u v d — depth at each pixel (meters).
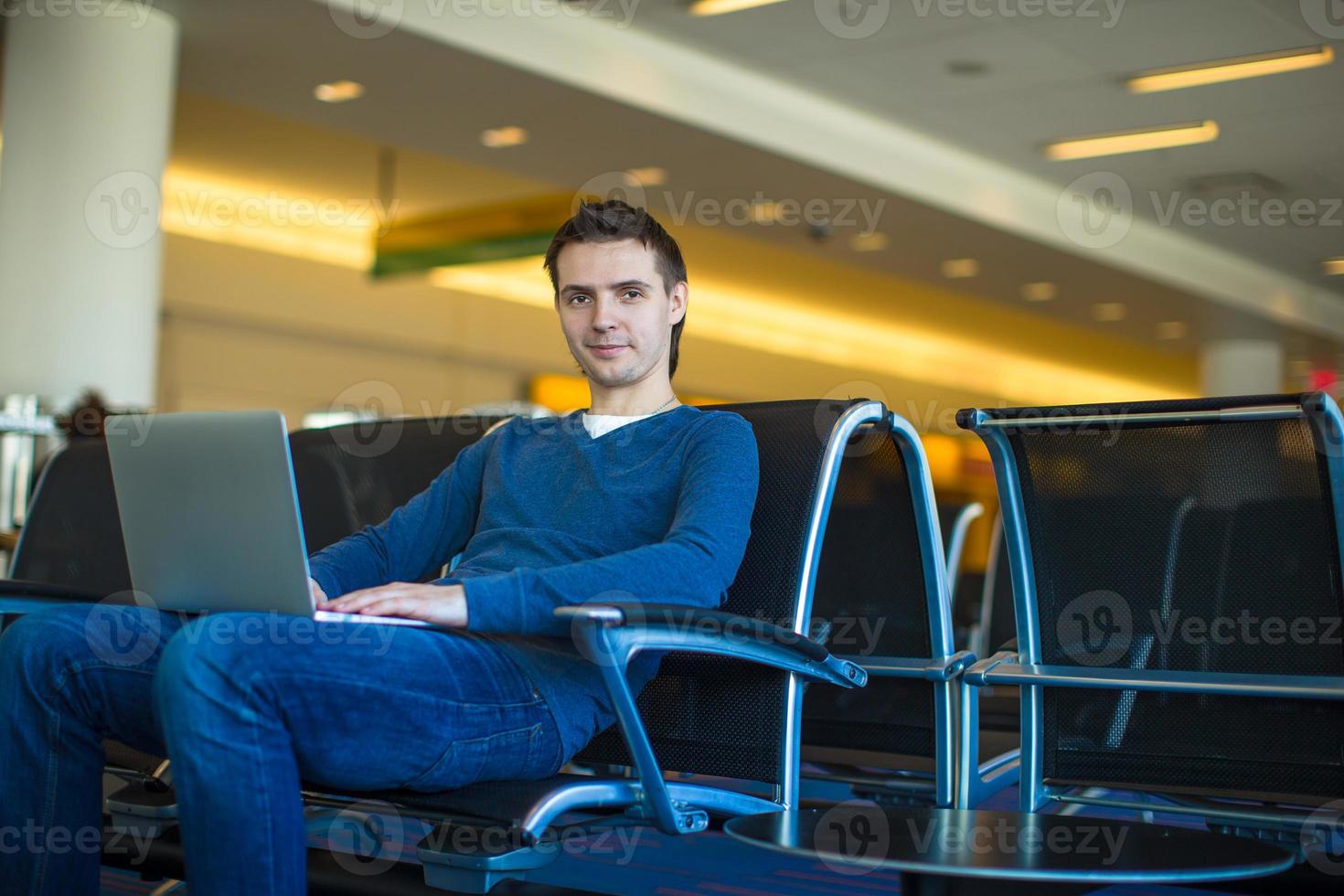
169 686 1.40
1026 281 10.32
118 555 2.44
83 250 5.40
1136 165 8.45
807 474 1.79
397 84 6.54
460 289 12.07
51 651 1.59
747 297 12.87
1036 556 1.84
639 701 1.82
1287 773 1.67
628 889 2.37
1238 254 10.69
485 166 7.96
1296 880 1.69
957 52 6.70
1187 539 1.72
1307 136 7.73
